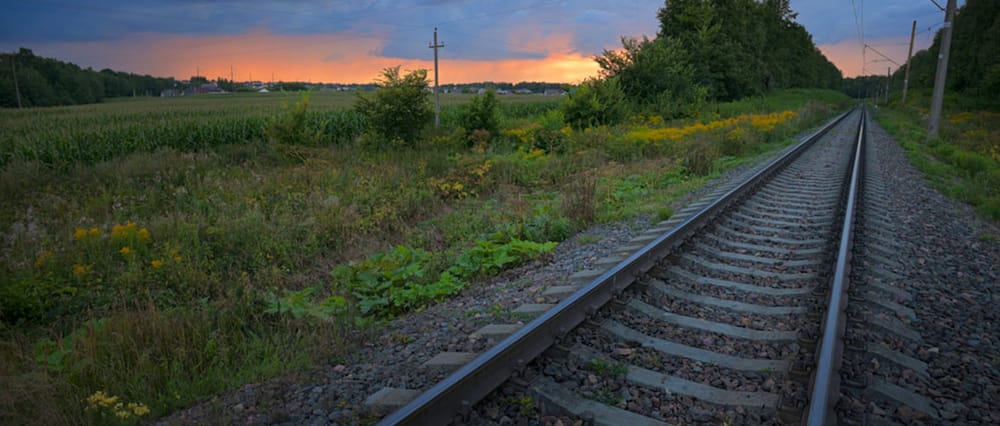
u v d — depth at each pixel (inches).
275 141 735.1
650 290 202.8
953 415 125.0
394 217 394.6
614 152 691.4
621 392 134.3
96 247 315.3
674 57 1722.4
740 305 189.8
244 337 184.5
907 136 1048.2
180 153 753.0
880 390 130.0
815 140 914.7
